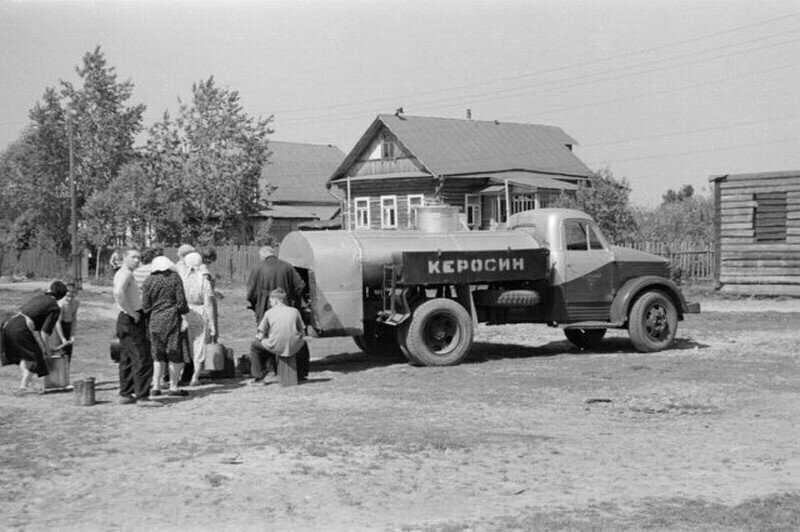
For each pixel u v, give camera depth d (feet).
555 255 53.31
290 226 204.33
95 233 161.07
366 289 50.62
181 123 172.24
